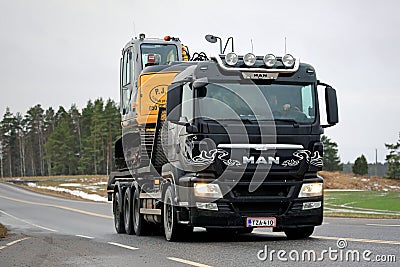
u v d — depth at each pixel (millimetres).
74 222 29562
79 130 156500
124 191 21547
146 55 21578
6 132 166500
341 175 82125
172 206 16094
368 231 17500
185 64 19672
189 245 15031
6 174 166000
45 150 165875
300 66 15711
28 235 20266
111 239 18156
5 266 12156
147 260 12383
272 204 15289
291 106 15523
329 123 15781
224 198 15078
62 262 12516
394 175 94250
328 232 17688
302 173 15367
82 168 137500
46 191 87188
